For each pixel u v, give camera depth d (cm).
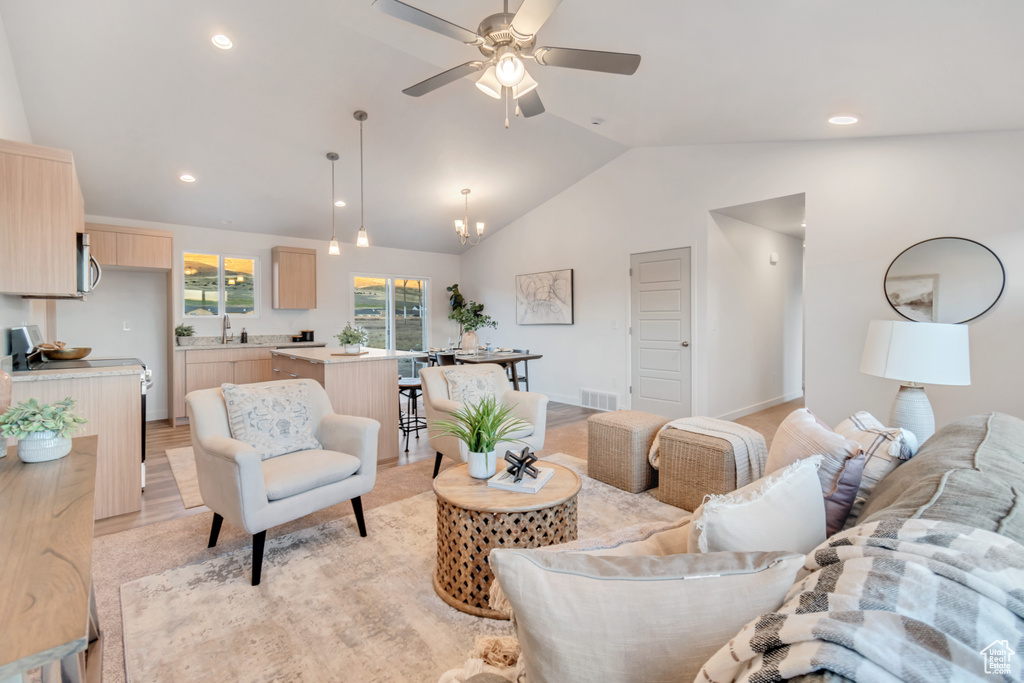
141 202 490
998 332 317
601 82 331
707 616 63
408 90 265
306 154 456
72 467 136
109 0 273
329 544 237
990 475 95
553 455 390
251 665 154
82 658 152
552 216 640
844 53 224
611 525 258
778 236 601
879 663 46
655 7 217
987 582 55
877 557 63
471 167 527
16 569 78
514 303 704
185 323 562
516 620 67
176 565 217
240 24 302
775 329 604
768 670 49
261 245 615
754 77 274
